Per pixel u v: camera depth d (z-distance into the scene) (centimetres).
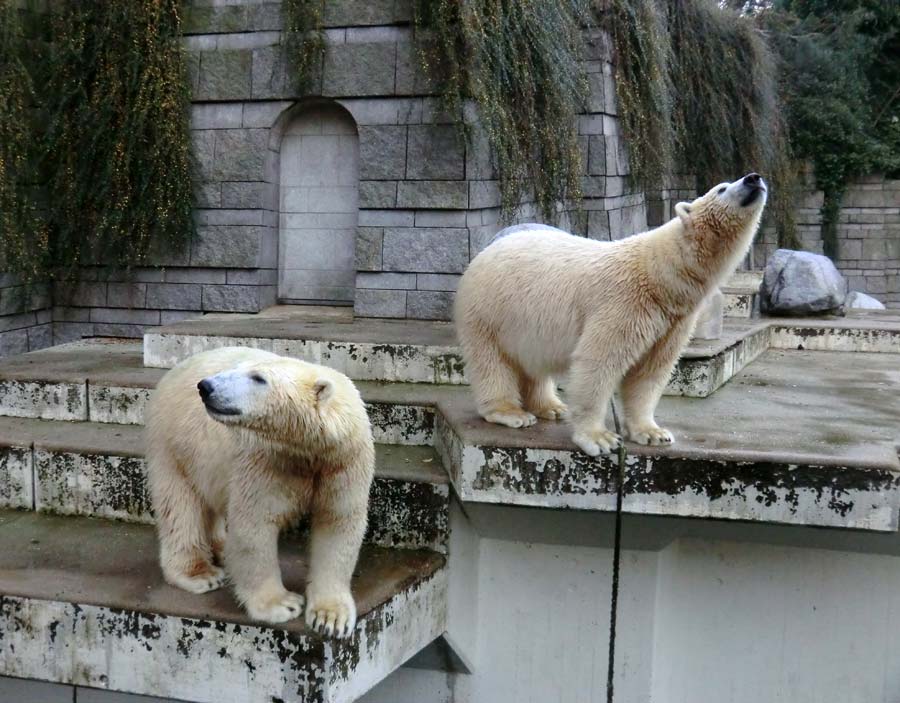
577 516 347
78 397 444
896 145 1423
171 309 674
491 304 353
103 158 652
